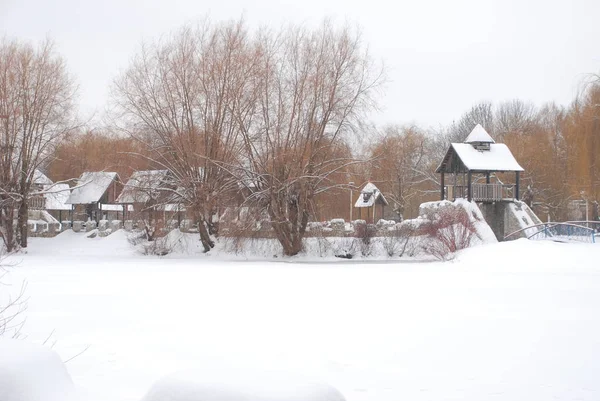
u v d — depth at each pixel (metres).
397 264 37.75
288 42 43.44
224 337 13.73
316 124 42.84
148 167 46.59
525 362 11.55
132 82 44.25
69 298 19.92
